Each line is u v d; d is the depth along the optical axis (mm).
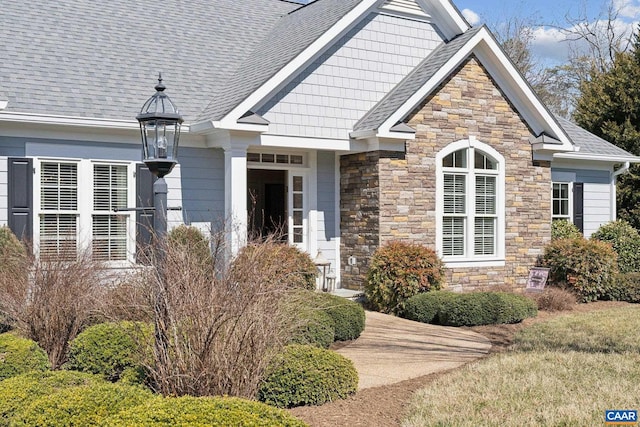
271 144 13078
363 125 13852
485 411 6516
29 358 6820
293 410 6566
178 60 14672
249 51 15977
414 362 8945
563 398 6934
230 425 4379
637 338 10406
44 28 13805
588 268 14883
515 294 13125
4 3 14031
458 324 11852
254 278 6160
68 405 4816
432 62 14773
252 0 18375
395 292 13023
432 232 14211
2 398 5230
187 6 16766
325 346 9422
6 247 9922
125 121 12031
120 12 15422
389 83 14828
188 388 5801
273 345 6250
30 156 11586
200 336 5820
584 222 19109
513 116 15398
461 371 8250
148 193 12562
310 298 8680
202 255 7273
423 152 14102
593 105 24703
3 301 8070
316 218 14750
